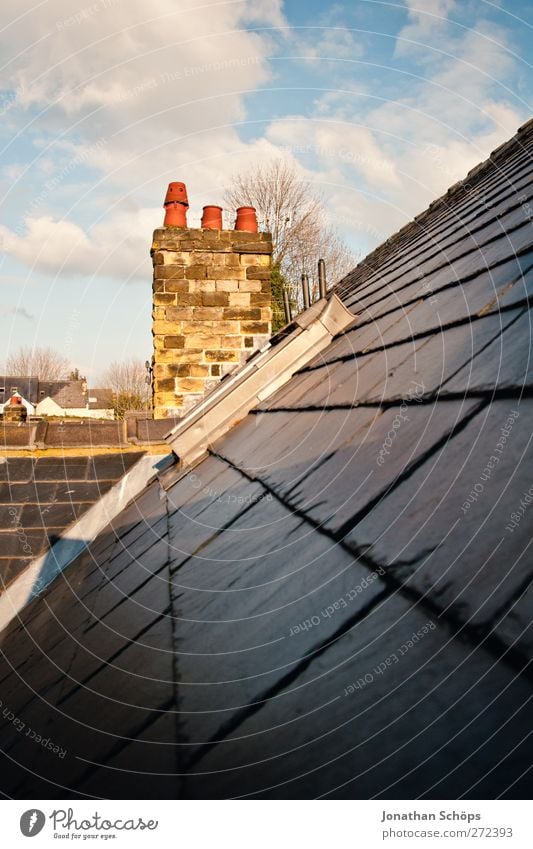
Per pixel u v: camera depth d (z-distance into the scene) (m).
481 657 0.86
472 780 0.71
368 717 0.89
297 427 2.78
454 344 2.03
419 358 2.21
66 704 1.74
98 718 1.50
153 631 1.77
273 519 1.96
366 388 2.45
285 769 0.91
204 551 2.14
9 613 3.98
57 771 1.39
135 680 1.54
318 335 4.21
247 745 1.01
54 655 2.36
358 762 0.84
